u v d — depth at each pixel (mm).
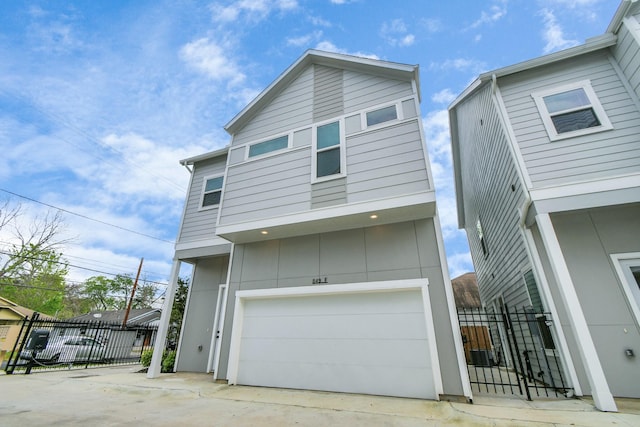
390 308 5164
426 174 5176
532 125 5461
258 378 5543
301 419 3617
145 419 3662
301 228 6031
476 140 8656
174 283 7672
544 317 5008
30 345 7605
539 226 4664
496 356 9852
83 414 3883
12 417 3707
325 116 6688
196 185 8898
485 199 8844
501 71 6004
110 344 11039
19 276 18234
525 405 3941
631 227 4828
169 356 7914
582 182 4660
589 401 4059
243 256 6711
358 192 5543
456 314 4676
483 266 11023
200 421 3570
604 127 4953
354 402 4320
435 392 4410
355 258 5656
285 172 6438
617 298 4551
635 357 4223
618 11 5191
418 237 5375
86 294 29094
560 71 5703
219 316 7824
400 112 5902
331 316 5480
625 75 5195
